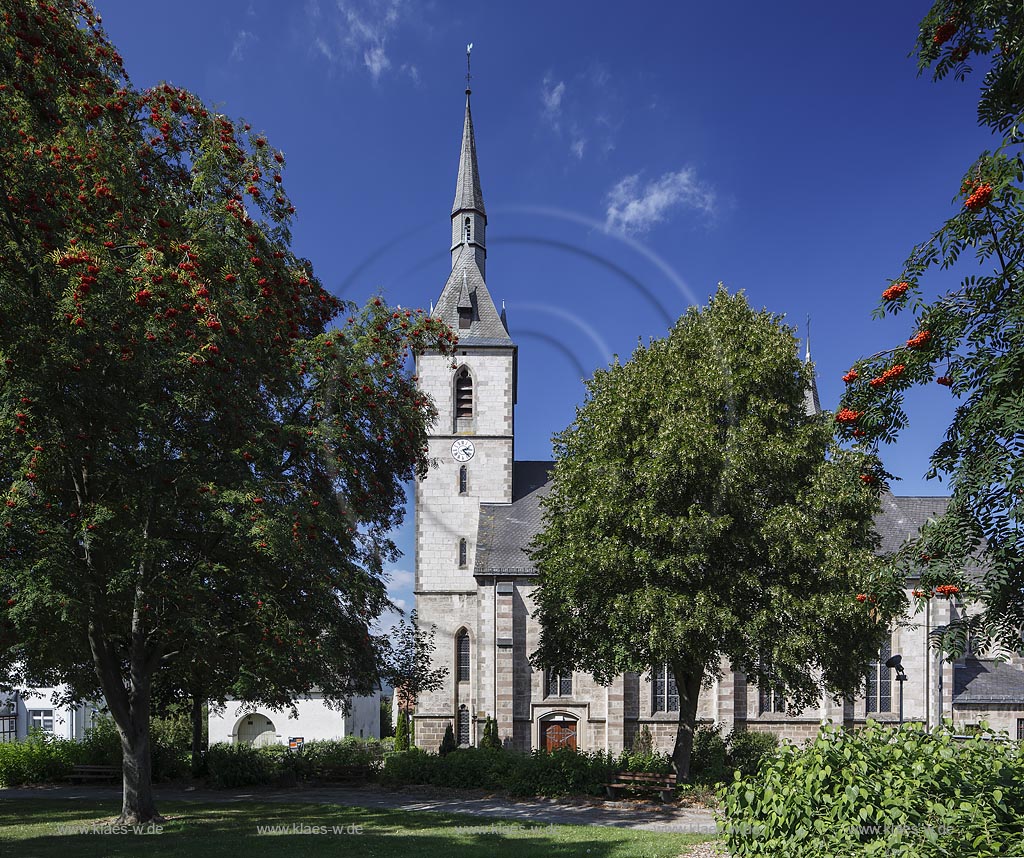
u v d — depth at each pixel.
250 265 15.73
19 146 13.14
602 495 21.86
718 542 20.75
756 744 30.03
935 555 9.83
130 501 16.14
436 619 40.88
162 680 24.30
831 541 20.33
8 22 12.67
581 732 35.88
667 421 20.89
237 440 16.62
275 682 19.14
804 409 23.00
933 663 35.03
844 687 23.03
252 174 16.09
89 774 26.78
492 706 36.22
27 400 13.23
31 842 15.62
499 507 41.53
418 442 20.06
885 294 9.89
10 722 41.62
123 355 13.72
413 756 26.17
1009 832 6.54
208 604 16.77
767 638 20.52
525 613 36.94
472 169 47.22
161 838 16.02
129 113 15.56
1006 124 9.53
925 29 9.77
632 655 22.61
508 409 42.75
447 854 14.24
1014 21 9.18
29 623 15.23
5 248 13.44
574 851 14.47
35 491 14.38
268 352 17.11
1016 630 9.70
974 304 9.50
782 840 7.18
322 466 18.05
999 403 8.97
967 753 7.64
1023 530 9.05
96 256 12.88
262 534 14.49
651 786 21.39
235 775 25.19
